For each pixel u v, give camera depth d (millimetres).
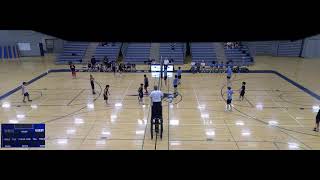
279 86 15836
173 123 10312
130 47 24422
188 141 8781
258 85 16125
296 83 16203
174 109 11891
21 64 23531
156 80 17594
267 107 12141
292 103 12688
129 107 12180
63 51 24812
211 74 19562
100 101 13078
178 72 16344
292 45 26031
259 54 27234
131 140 8883
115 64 20922
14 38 26594
